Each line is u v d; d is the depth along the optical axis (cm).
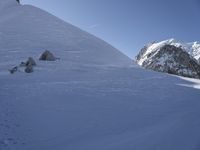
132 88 2036
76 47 3775
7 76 2197
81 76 2338
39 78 2162
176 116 1220
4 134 1156
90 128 1177
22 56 2948
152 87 2127
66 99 1639
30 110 1436
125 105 1548
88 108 1480
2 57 2855
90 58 3397
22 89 1828
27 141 1092
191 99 1698
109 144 932
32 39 3716
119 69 2877
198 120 1095
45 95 1706
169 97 1789
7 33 3828
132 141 926
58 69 2531
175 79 2689
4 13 5072
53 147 996
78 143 997
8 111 1420
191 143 845
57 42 3803
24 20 4556
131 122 1204
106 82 2180
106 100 1650
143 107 1504
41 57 2900
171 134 945
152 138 927
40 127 1223
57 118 1325
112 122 1234
